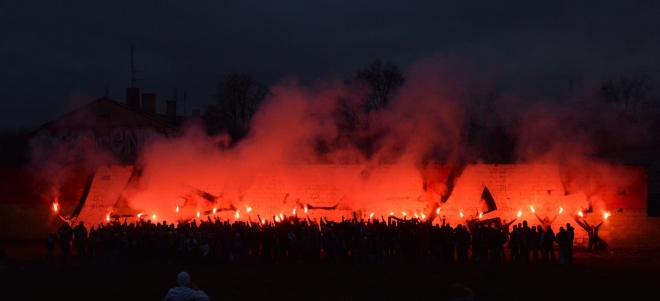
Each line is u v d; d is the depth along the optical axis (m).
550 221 27.25
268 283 18.58
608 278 19.30
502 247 22.77
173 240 23.08
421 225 23.25
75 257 24.75
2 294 17.08
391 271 20.73
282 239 23.28
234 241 22.69
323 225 24.64
